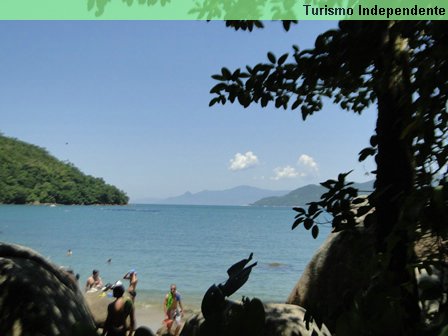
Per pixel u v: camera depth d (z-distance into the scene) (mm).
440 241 1750
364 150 2742
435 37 1748
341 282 6281
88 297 13945
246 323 873
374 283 1541
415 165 2242
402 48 2375
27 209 171250
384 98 2387
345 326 1075
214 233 76750
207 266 37719
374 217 2348
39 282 4414
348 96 4273
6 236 61812
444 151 1845
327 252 6844
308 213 2889
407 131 1770
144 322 17203
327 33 2434
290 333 4418
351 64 2445
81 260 40281
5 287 4156
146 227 91188
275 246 54719
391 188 2264
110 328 5383
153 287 27344
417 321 1229
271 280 29375
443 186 1400
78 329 867
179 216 156000
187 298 23750
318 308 1873
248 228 92312
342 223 2824
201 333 900
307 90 3463
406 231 1634
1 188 196500
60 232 72000
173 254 45906
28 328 3955
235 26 3662
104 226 91250
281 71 3029
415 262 1698
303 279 6984
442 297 1393
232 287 956
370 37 2369
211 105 3600
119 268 36031
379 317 1056
